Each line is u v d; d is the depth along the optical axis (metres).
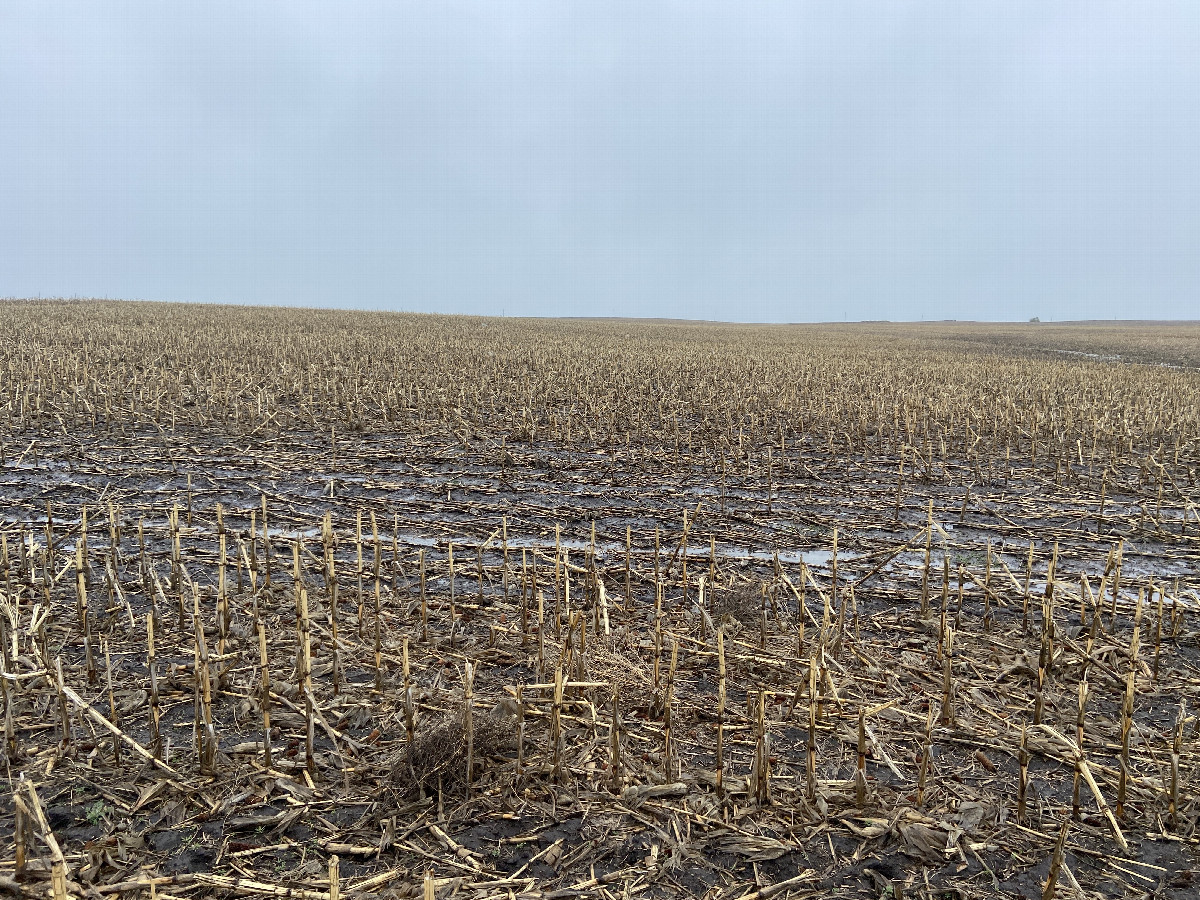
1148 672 2.86
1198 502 5.27
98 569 3.62
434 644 3.03
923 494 5.43
